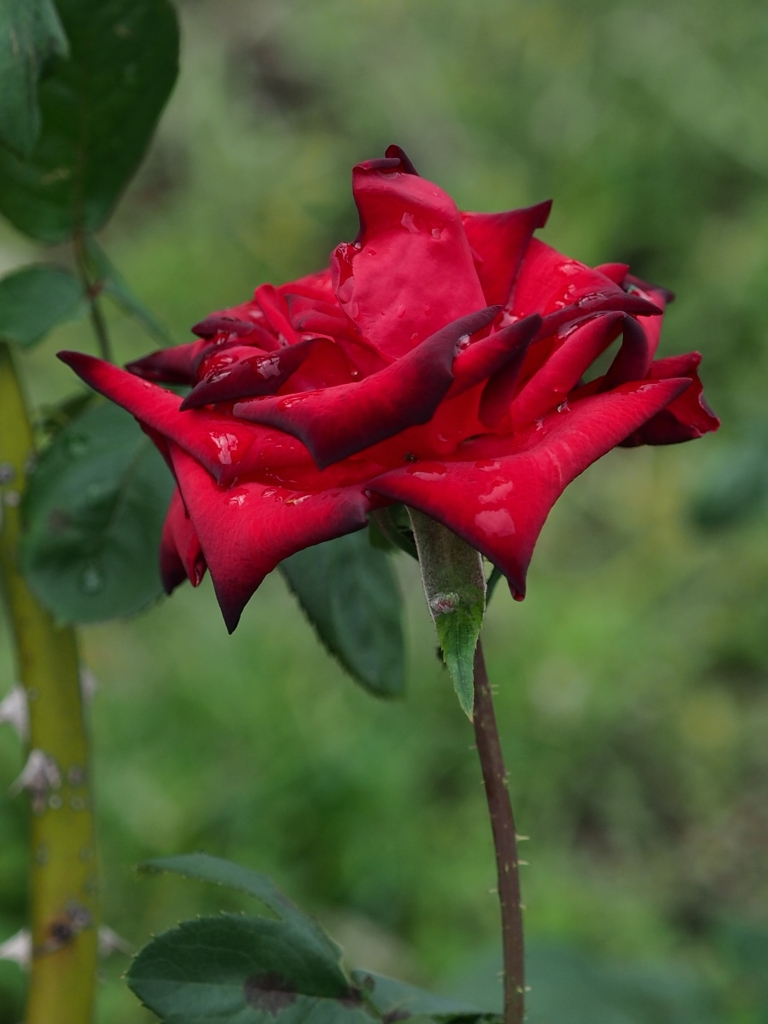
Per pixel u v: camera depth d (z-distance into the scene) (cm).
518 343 60
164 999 66
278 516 61
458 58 281
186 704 165
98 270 73
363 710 167
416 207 62
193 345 66
